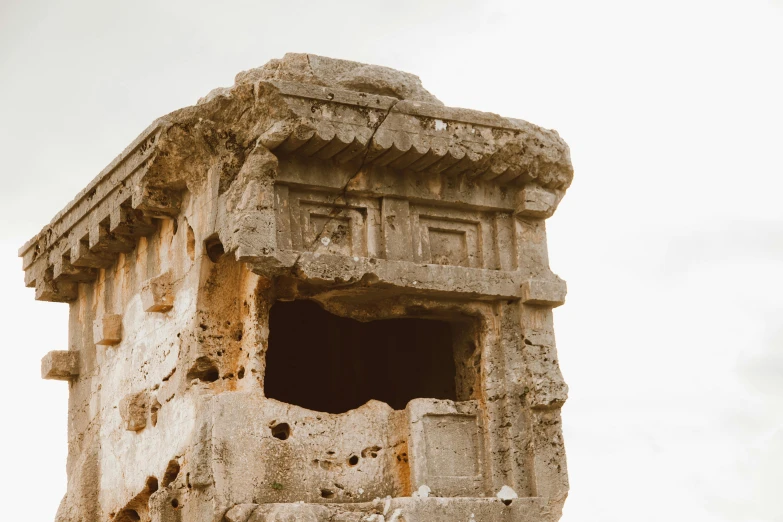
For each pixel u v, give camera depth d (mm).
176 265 17422
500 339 17344
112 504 18484
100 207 18469
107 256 19125
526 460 17047
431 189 17125
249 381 16328
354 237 16734
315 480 16109
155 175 17156
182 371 16781
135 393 17953
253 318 16531
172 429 16906
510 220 17688
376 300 17219
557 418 17297
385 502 15930
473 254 17469
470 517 16219
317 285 16516
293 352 20438
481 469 16922
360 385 19922
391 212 16891
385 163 16766
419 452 16500
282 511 15359
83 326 20047
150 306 17422
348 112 16281
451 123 16906
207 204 16672
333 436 16328
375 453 16500
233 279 16875
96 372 19594
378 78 17203
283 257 16047
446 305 17219
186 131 16641
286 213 16328
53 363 19922
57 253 19844
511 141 17203
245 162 16281
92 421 19516
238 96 16297
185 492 16188
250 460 15852
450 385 18391
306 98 16062
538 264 17641
